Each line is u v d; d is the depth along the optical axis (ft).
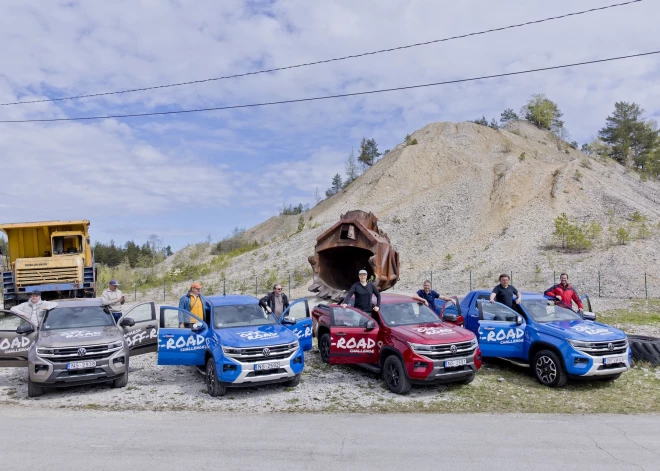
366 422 24.04
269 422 24.08
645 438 21.57
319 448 20.31
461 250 112.16
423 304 34.91
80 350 29.04
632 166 196.24
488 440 21.31
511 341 33.19
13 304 61.31
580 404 27.30
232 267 123.13
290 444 20.81
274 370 28.76
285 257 123.03
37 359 28.45
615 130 239.09
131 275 120.57
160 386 31.78
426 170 175.32
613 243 98.37
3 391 30.99
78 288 61.52
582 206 122.72
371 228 61.00
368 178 200.03
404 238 126.72
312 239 133.80
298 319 35.04
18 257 63.31
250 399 28.43
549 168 153.89
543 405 27.14
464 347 29.58
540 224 115.44
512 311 33.65
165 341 30.73
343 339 31.83
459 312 36.73
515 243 107.55
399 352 29.27
